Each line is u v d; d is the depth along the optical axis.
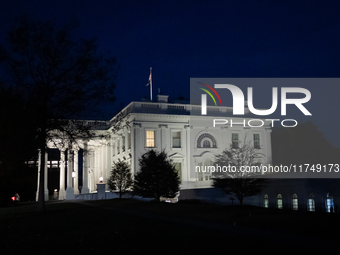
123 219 20.25
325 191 30.62
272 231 15.08
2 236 14.73
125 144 59.75
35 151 28.72
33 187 73.44
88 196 54.34
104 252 11.05
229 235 14.02
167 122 58.88
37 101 25.08
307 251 10.90
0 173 28.62
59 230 16.11
